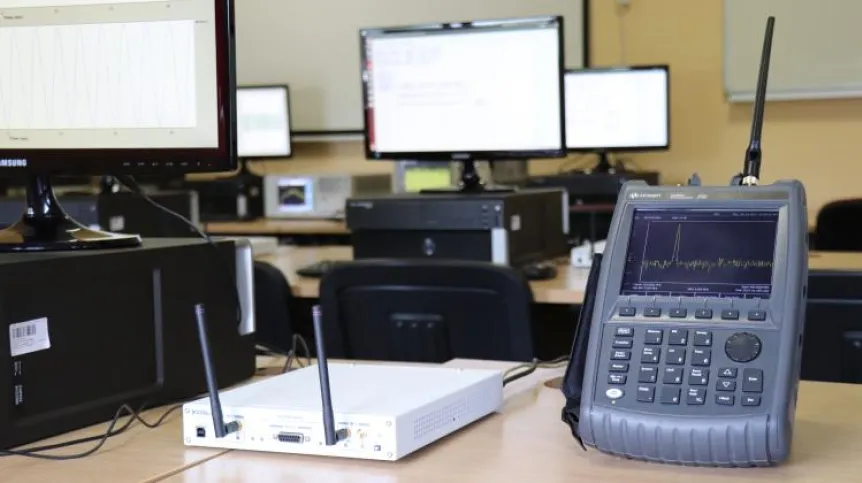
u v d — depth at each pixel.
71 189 3.65
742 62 4.85
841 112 4.79
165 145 1.43
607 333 1.08
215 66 1.41
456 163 4.26
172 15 1.41
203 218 5.25
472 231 2.73
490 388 1.25
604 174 4.34
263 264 2.64
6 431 1.17
